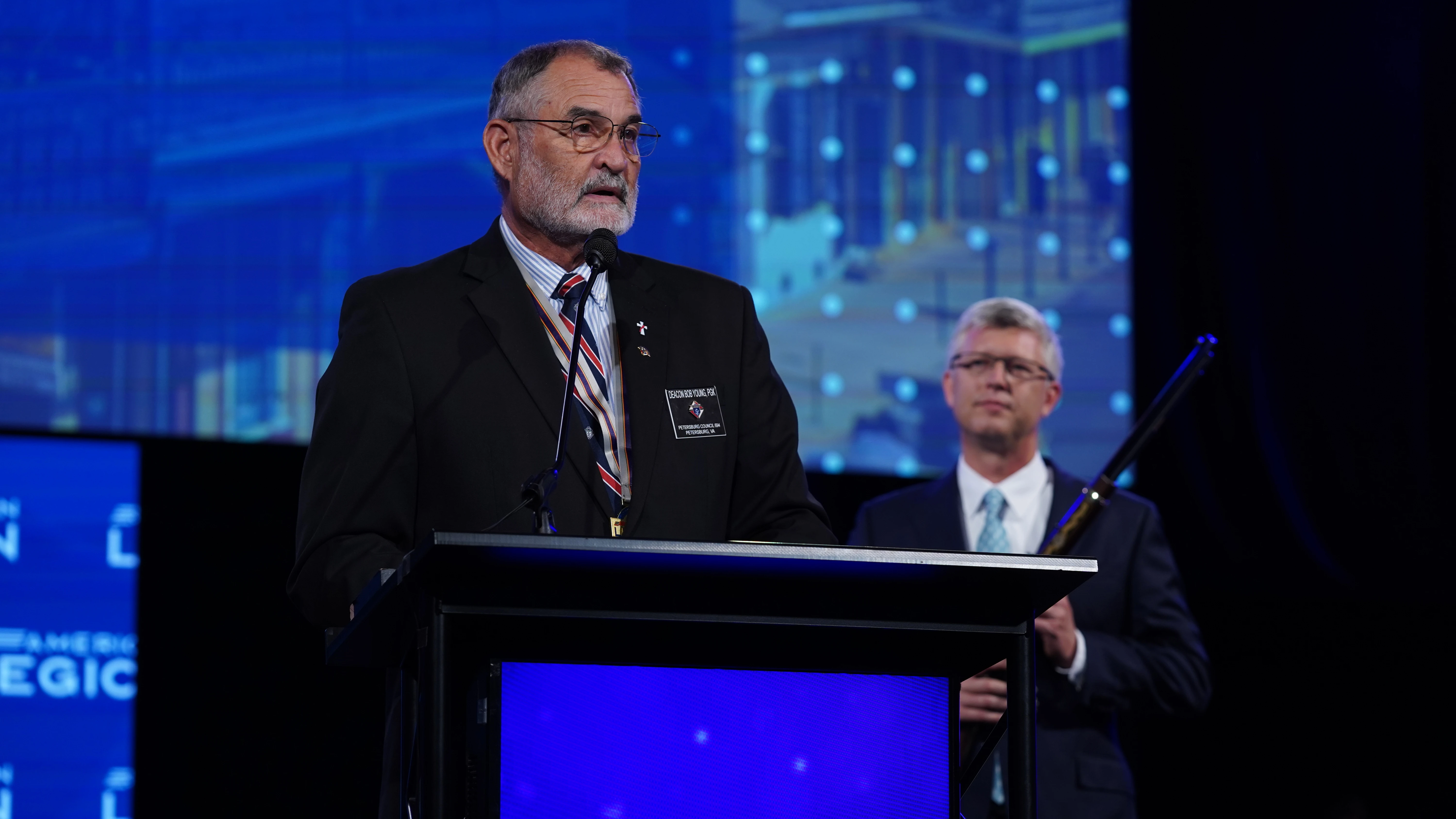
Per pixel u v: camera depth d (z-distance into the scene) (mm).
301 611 2203
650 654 1775
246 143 5449
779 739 1800
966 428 4023
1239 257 5875
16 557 5457
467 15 5551
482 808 1685
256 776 5840
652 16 5672
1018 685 1864
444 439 2305
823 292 5691
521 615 1716
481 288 2443
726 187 5660
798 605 1805
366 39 5520
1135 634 3781
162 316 5367
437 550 1618
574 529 2264
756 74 5723
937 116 5812
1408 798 6281
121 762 5508
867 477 5887
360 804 5902
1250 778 6398
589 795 1722
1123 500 3936
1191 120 5918
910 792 1846
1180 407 5832
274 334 5410
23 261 5316
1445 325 5785
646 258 2643
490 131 2605
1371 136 5859
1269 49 5953
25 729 5426
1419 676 6332
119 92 5402
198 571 5832
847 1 5812
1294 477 5816
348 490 2246
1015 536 3955
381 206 5477
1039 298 5805
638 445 2340
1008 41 5887
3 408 5285
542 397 2340
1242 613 6449
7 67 5348
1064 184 5859
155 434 5340
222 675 5832
